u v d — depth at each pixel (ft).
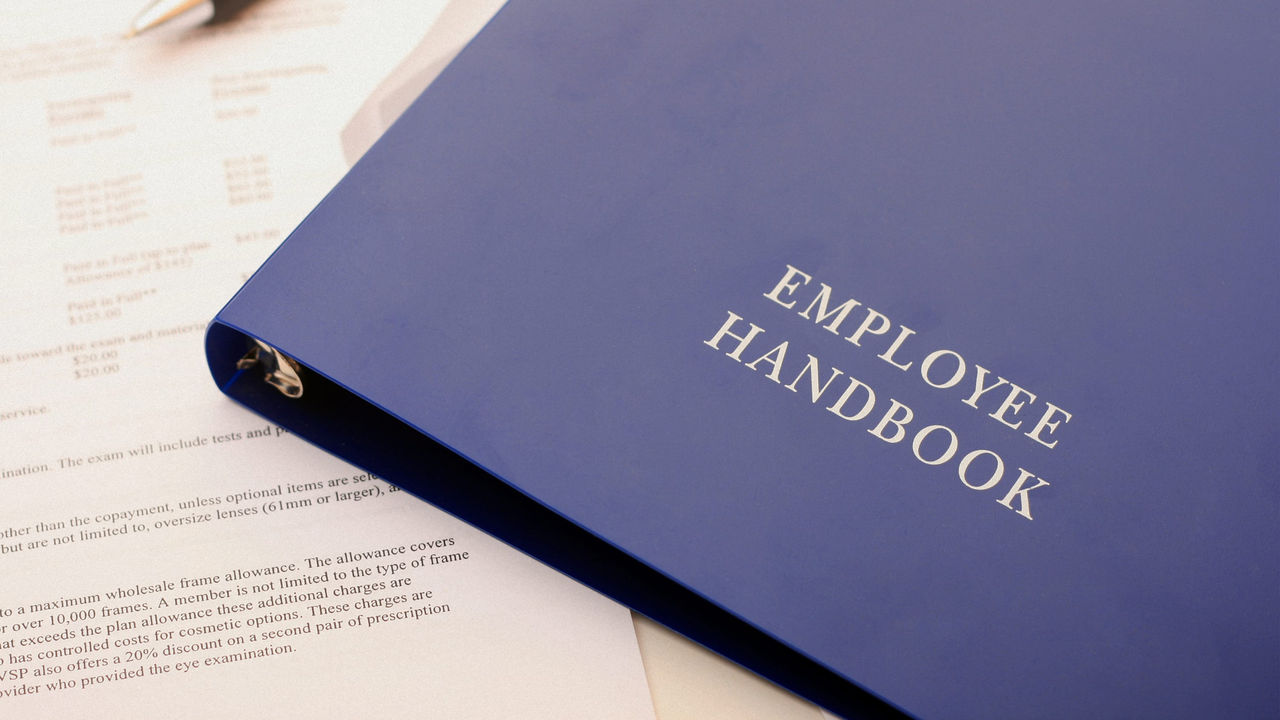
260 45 2.41
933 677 1.56
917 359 1.76
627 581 1.76
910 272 1.83
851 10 2.07
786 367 1.76
